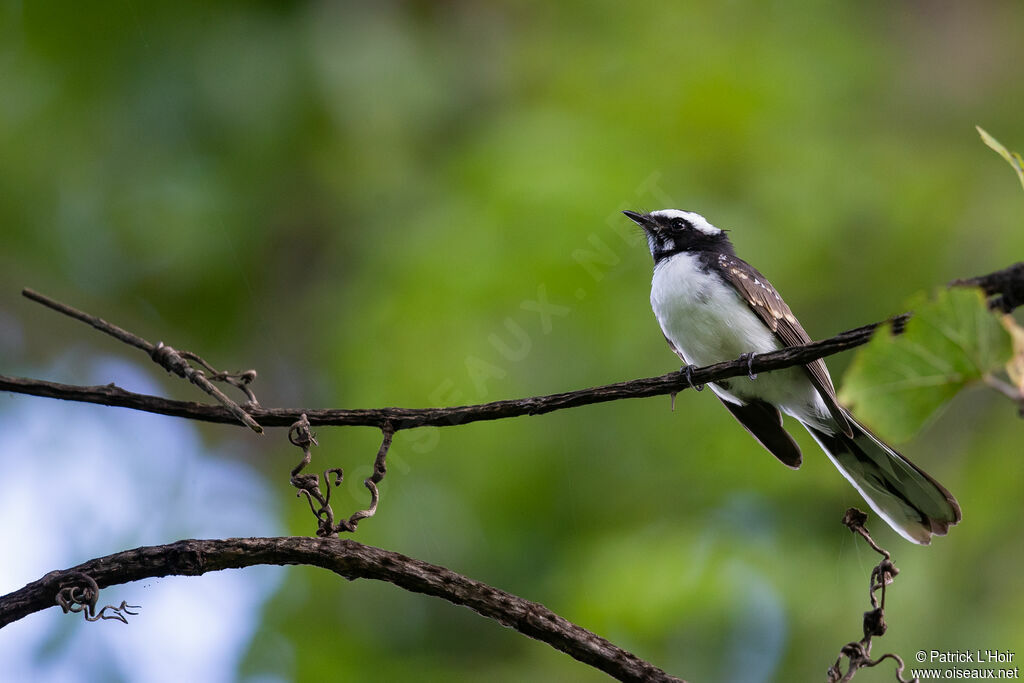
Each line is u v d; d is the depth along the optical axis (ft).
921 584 33.68
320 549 15.33
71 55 42.11
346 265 42.96
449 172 41.98
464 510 36.04
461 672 35.32
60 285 44.39
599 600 34.50
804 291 40.73
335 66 41.06
